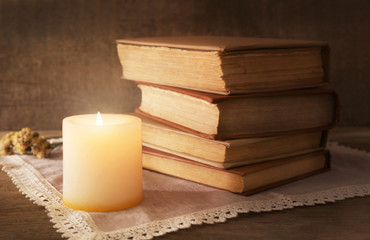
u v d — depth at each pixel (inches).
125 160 26.9
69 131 26.8
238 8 39.4
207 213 26.6
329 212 26.9
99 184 26.7
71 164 26.9
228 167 28.5
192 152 29.6
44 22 39.1
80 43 39.5
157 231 25.3
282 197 28.0
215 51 27.7
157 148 31.0
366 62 39.4
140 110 33.4
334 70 39.5
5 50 39.1
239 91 28.1
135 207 27.2
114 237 24.8
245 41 30.6
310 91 30.0
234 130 28.6
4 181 30.2
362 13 39.1
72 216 26.3
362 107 39.7
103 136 26.5
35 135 33.9
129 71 32.9
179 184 29.6
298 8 39.3
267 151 29.6
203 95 28.2
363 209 27.2
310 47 30.3
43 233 25.2
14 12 38.9
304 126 30.4
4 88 39.5
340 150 34.8
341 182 29.9
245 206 27.2
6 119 39.7
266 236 25.1
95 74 39.8
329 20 39.3
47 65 39.5
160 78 30.9
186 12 39.4
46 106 39.8
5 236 25.0
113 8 39.3
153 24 39.4
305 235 25.1
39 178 30.3
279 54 29.2
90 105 39.9
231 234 25.2
